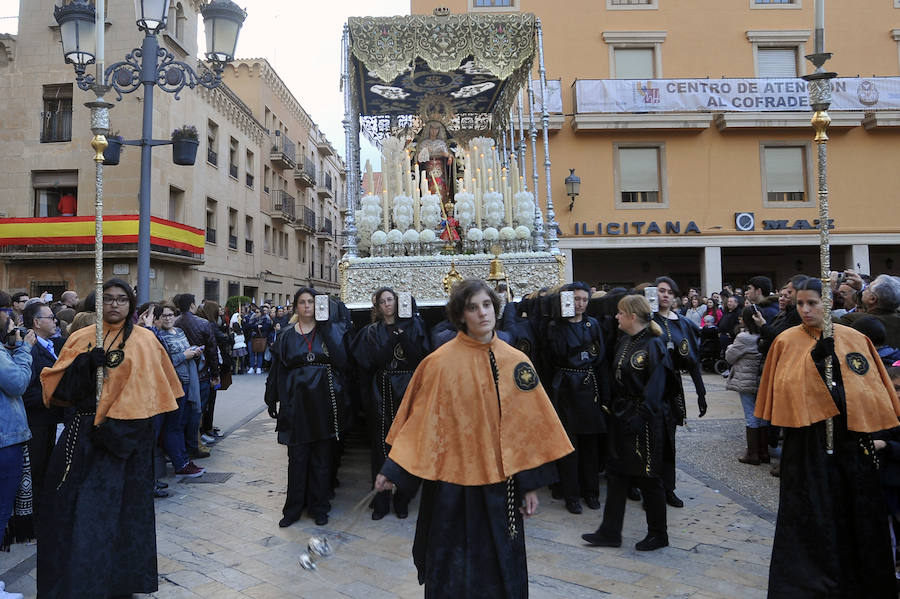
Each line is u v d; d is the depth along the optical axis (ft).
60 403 11.05
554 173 59.00
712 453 21.79
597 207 58.95
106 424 10.66
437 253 21.95
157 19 21.50
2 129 56.75
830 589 9.54
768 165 60.23
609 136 59.21
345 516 16.15
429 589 7.67
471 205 22.59
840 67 61.16
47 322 14.78
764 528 14.55
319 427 15.40
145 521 10.93
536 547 13.55
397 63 23.72
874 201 59.93
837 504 9.81
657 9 60.80
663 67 60.59
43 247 53.31
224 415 31.78
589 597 11.00
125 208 54.90
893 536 10.91
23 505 14.21
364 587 11.59
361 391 17.84
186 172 61.72
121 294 11.40
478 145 25.55
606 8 60.59
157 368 11.57
